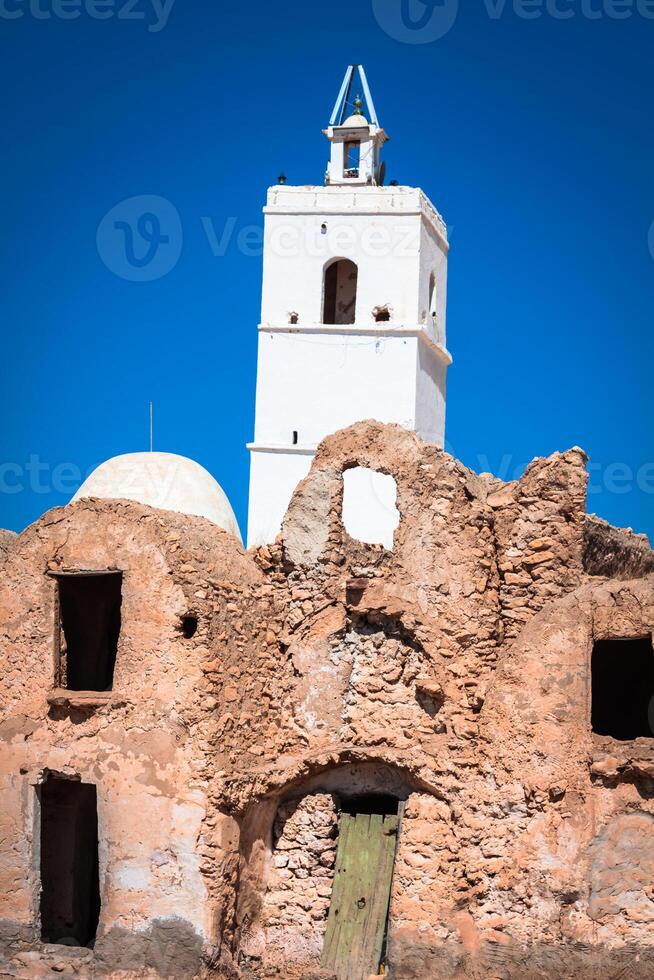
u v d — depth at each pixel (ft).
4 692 102.99
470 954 94.73
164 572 99.35
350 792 102.27
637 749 94.58
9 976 99.09
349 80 183.52
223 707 98.78
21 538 104.27
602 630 96.58
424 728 99.14
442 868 96.22
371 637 101.65
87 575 102.47
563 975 93.09
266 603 103.76
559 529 100.07
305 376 174.09
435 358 182.50
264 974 99.71
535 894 94.58
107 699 99.25
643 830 94.53
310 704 102.47
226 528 135.95
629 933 93.50
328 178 181.37
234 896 97.91
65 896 110.01
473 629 98.68
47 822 110.63
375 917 98.02
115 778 98.63
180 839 96.58
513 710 96.84
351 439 103.71
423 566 100.12
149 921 96.68
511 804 95.81
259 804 100.58
